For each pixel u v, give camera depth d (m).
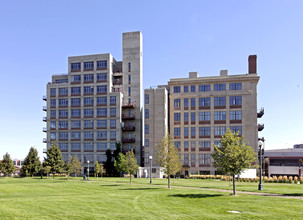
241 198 26.86
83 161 93.56
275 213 19.84
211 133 83.94
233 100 83.44
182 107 86.69
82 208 21.30
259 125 84.81
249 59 85.56
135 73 95.19
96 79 95.25
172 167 40.19
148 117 86.81
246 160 29.81
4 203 23.17
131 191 34.56
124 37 96.81
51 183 50.91
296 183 51.06
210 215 19.22
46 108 98.94
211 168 82.69
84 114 95.25
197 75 88.75
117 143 89.25
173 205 23.08
